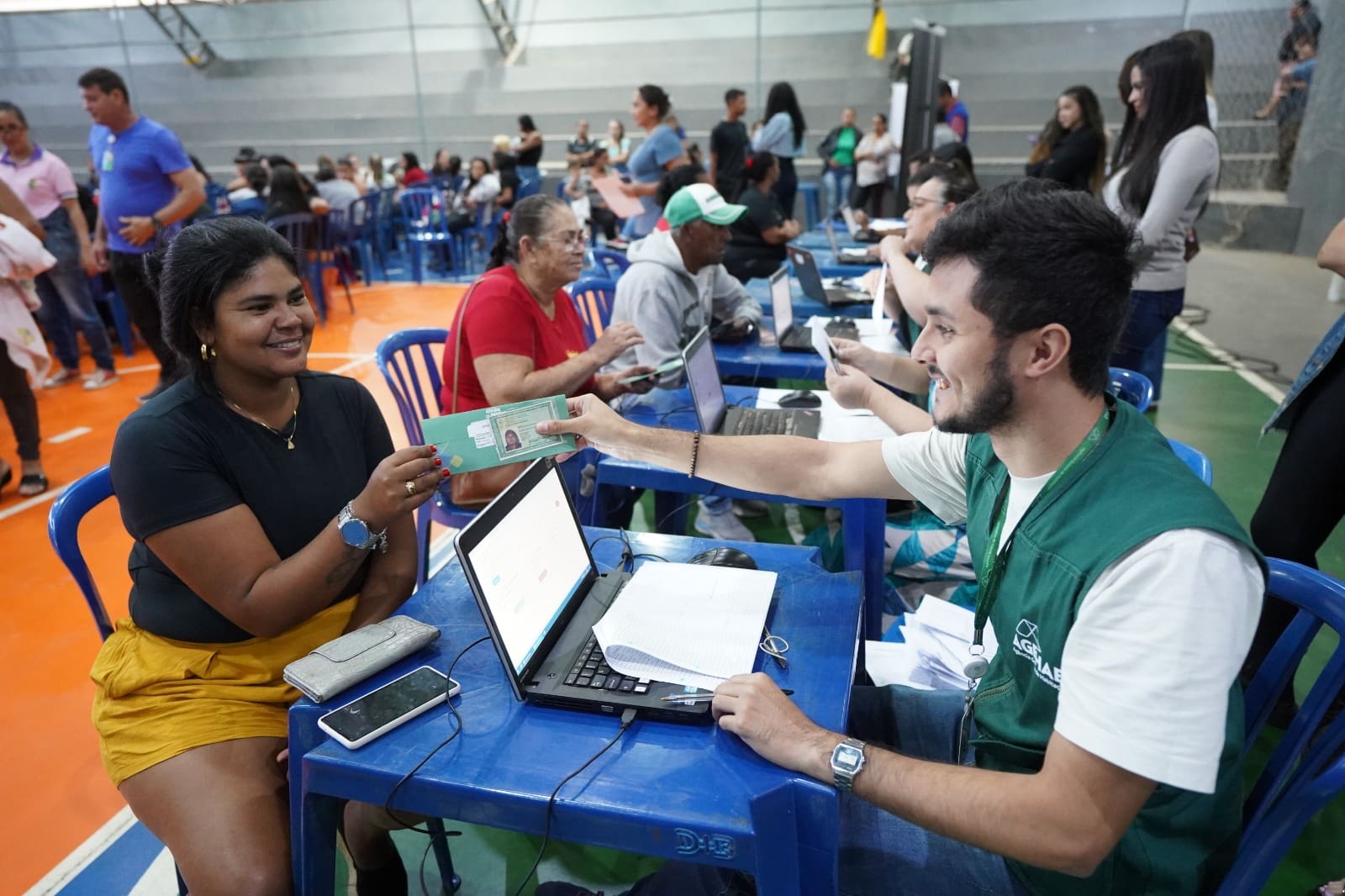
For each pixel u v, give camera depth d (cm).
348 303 725
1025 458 98
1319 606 113
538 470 128
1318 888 157
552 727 106
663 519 271
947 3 989
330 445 144
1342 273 166
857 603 128
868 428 209
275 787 121
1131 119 304
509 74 1171
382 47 1200
